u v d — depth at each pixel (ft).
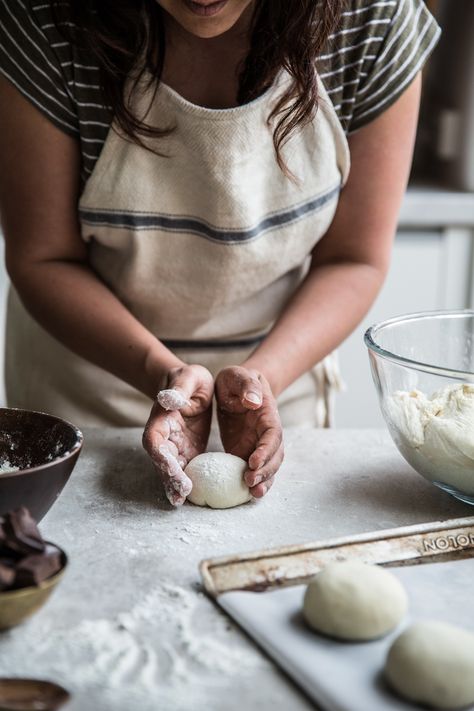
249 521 2.99
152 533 2.89
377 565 2.66
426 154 7.43
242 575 2.57
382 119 3.68
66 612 2.43
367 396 7.04
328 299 3.82
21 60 3.44
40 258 3.83
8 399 4.67
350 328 3.85
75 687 2.14
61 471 2.68
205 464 3.12
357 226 3.91
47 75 3.45
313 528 2.95
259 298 4.08
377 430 3.80
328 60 3.54
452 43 6.87
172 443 3.15
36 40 3.42
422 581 2.57
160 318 4.08
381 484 3.29
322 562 2.63
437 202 6.68
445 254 6.86
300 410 4.43
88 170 3.65
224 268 3.81
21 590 2.21
